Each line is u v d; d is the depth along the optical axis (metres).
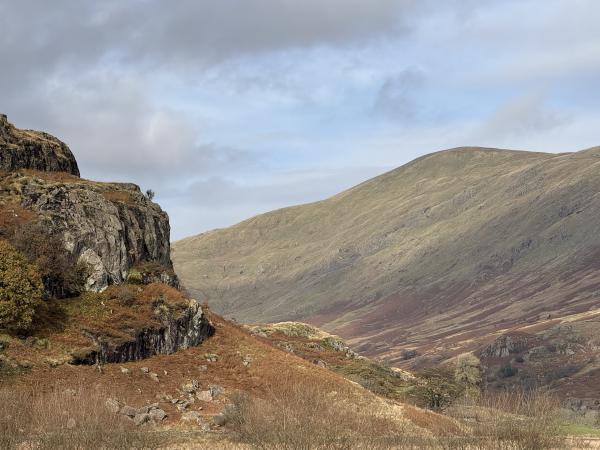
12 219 69.00
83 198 74.75
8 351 57.91
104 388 58.25
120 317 67.00
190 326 71.31
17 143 81.38
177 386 63.69
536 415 51.69
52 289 66.12
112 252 73.12
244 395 61.03
